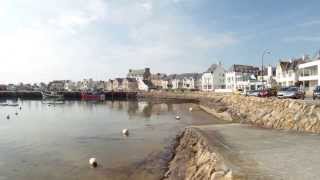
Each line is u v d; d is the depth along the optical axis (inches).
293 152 701.9
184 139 1184.2
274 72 4404.5
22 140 1371.8
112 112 2775.6
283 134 1007.6
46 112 2967.5
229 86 5157.5
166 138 1370.6
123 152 1107.3
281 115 1284.4
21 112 3026.6
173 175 786.2
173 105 3462.1
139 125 1818.4
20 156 1074.1
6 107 3809.1
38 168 924.6
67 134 1519.4
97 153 1098.7
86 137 1423.5
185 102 3895.2
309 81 2940.5
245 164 593.6
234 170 550.0
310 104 1172.5
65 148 1189.7
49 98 5211.6
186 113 2511.1
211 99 3132.4
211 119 2018.9
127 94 5556.1
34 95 6131.9
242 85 4741.6
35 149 1180.5
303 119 1144.2
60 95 5349.4
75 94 5620.1
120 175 845.2
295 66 3585.1
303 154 679.1
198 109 2876.5
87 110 3088.1
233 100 2309.3
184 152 983.6
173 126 1744.6
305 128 1107.9
